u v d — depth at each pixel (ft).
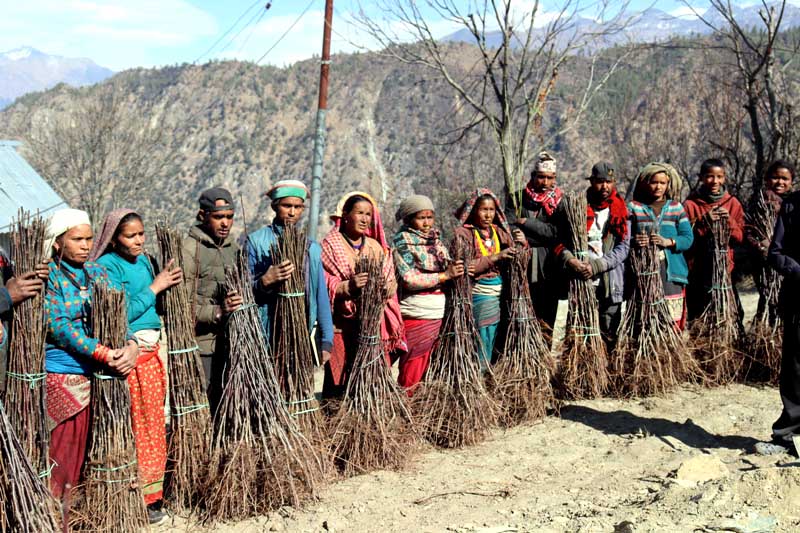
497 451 18.34
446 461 17.83
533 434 19.38
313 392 17.01
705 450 17.40
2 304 12.73
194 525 15.03
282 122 479.41
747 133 63.16
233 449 15.33
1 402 12.53
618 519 13.39
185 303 15.48
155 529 14.89
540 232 21.45
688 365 22.11
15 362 13.26
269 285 16.52
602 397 21.72
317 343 17.72
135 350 14.21
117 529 13.92
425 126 400.67
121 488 13.97
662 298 21.79
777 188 23.04
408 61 48.06
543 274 21.76
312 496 15.74
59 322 13.75
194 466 15.43
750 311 34.94
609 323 22.56
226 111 490.08
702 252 23.53
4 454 12.26
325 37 47.06
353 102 455.22
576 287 21.25
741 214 23.52
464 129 52.54
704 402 20.83
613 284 22.16
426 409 18.95
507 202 22.93
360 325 17.72
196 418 15.51
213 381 16.48
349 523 14.61
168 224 15.61
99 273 14.33
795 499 13.17
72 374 14.03
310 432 16.66
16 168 65.92
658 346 21.50
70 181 98.02
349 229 18.61
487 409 19.25
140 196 102.42
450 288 19.38
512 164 46.91
